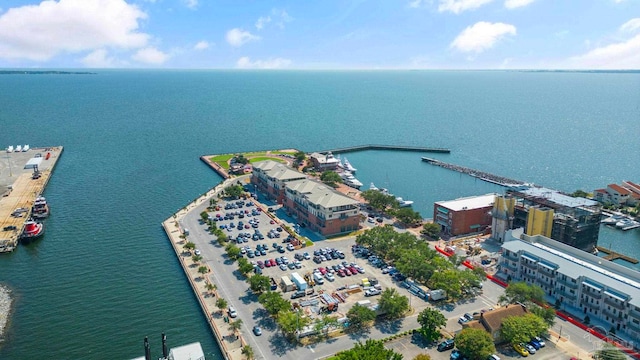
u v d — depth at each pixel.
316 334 138.75
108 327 146.75
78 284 174.88
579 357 129.38
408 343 135.12
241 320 146.50
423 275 171.88
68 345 137.38
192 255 197.50
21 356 131.88
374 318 143.50
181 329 146.25
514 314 139.50
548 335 140.25
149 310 157.12
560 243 179.12
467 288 165.88
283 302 145.38
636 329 136.75
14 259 196.12
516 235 192.62
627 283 144.88
